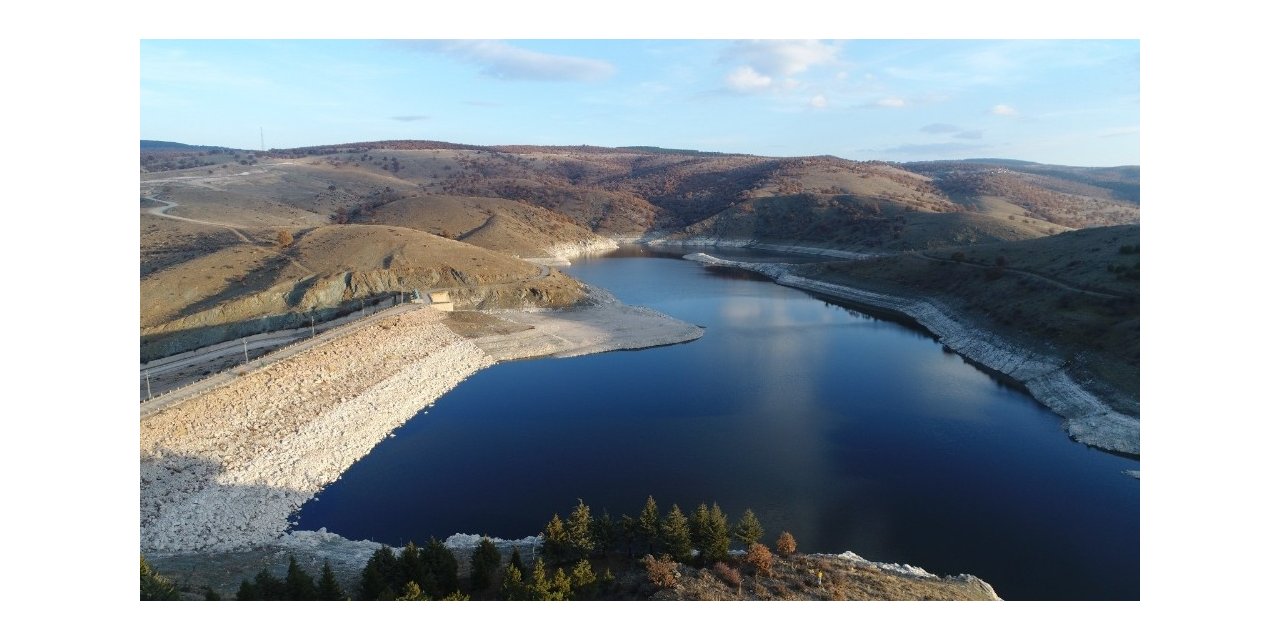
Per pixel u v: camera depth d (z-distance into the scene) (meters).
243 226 174.38
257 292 112.19
